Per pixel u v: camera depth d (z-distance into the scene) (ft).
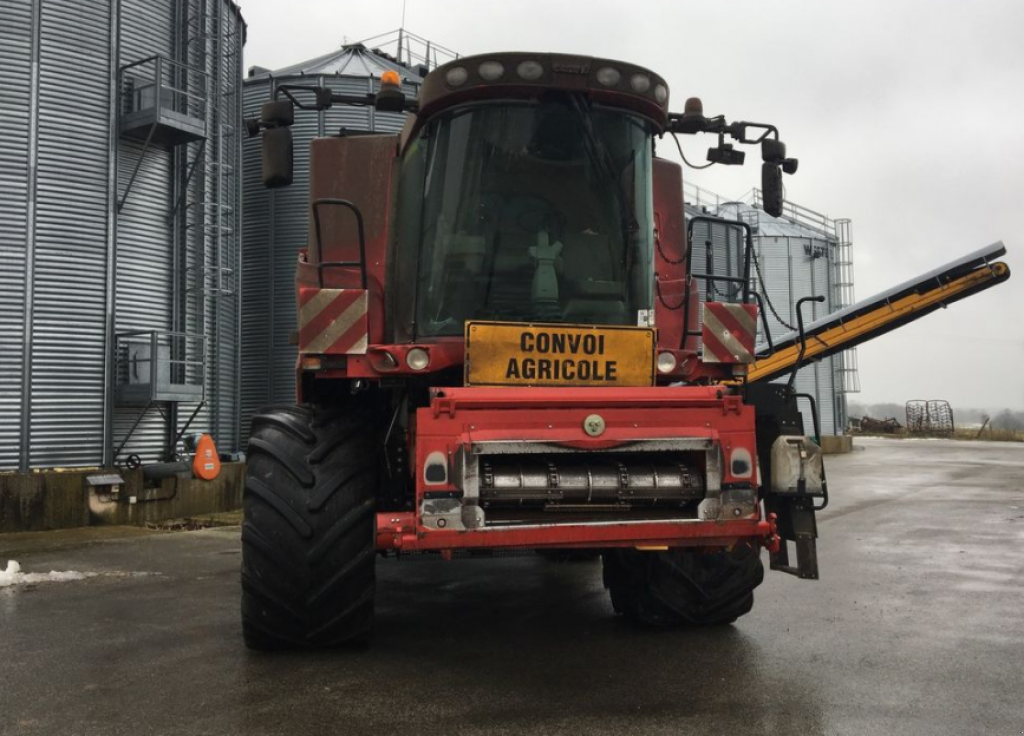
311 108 15.76
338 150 16.79
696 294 17.17
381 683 13.32
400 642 15.94
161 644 16.06
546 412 12.86
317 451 14.51
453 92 14.64
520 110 14.90
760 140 16.62
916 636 16.43
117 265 43.93
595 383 14.06
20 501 37.60
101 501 40.04
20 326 40.60
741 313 15.64
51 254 41.65
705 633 16.70
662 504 13.47
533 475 12.84
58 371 41.45
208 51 50.52
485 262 14.80
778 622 17.65
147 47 46.37
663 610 16.62
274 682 13.39
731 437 13.32
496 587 22.15
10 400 40.16
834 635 16.49
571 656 14.93
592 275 15.08
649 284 15.51
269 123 15.62
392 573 24.58
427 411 12.54
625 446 12.96
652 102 15.29
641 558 16.66
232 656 15.01
